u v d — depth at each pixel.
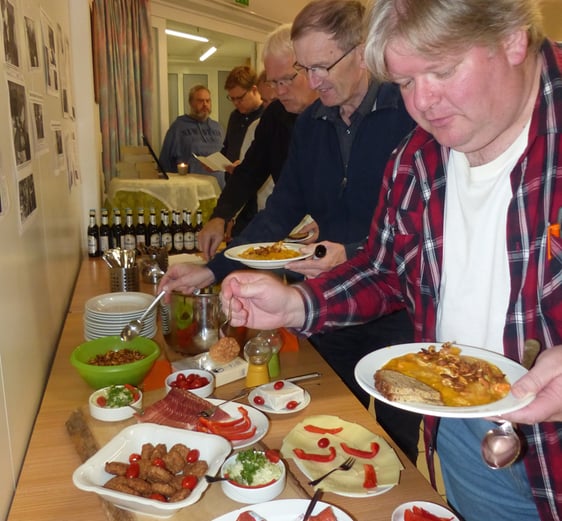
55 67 2.09
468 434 1.21
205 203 3.69
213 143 5.04
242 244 2.11
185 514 0.93
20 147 1.30
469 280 1.08
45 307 1.61
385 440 1.16
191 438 1.05
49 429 1.22
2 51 1.14
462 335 1.11
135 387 1.36
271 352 1.42
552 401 0.77
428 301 1.19
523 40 0.85
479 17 0.77
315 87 1.77
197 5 4.84
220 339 1.46
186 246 3.12
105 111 4.10
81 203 3.15
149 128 4.54
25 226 1.32
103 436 1.14
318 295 1.25
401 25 0.81
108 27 4.05
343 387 1.42
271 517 0.89
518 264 0.99
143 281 2.41
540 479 1.03
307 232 2.28
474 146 0.93
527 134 0.98
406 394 0.84
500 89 0.86
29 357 1.31
